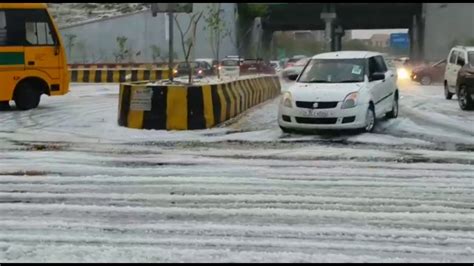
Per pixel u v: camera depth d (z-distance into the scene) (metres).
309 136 11.62
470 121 13.83
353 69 12.48
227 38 53.84
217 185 7.61
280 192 7.26
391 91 13.88
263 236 5.62
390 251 5.21
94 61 47.69
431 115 15.15
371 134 11.72
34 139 11.30
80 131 12.27
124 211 6.43
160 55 47.22
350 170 8.51
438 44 52.31
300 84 12.29
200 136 11.63
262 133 11.99
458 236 5.62
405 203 6.75
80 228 5.86
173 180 7.86
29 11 16.02
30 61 16.11
